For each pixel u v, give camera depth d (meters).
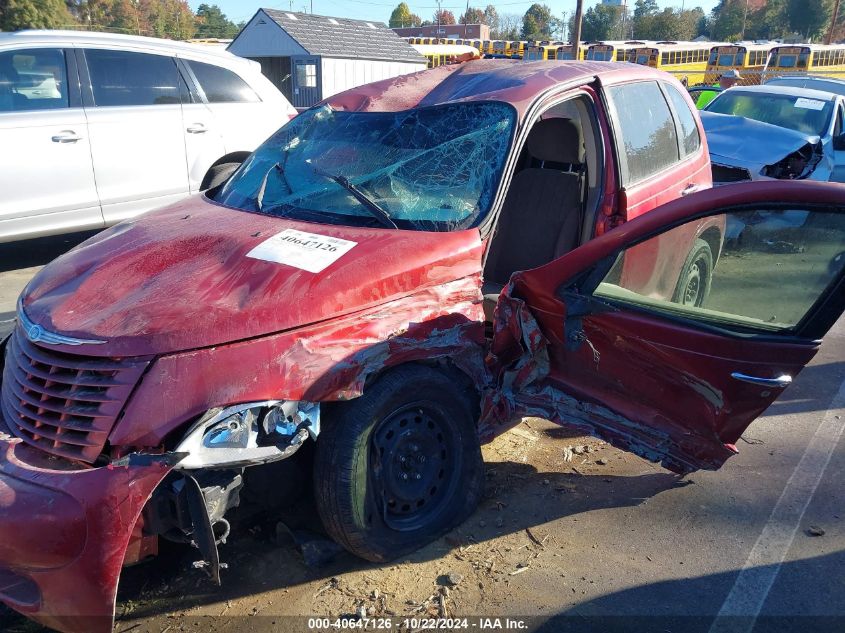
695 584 2.97
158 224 3.56
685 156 5.14
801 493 3.62
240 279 2.85
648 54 31.70
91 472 2.37
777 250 2.85
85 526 2.31
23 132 6.37
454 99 3.99
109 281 2.94
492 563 3.07
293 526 3.21
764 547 3.20
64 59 6.65
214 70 7.69
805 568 3.07
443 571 3.03
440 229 3.35
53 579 2.37
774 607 2.84
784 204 2.79
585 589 2.93
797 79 12.46
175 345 2.54
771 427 4.33
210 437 2.48
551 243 4.39
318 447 2.83
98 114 6.79
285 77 29.25
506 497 3.55
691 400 3.08
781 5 87.44
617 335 3.04
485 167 3.57
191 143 7.40
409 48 31.66
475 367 3.24
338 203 3.54
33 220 6.53
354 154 3.84
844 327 6.16
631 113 4.48
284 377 2.62
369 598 2.87
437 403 3.08
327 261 2.94
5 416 2.76
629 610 2.82
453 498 3.23
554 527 3.33
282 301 2.71
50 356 2.67
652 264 3.13
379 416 2.87
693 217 2.93
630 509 3.47
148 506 2.42
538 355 3.28
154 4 81.94
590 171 4.19
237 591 2.91
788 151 8.48
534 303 3.18
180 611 2.81
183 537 2.54
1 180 6.29
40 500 2.35
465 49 36.00
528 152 4.68
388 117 4.00
